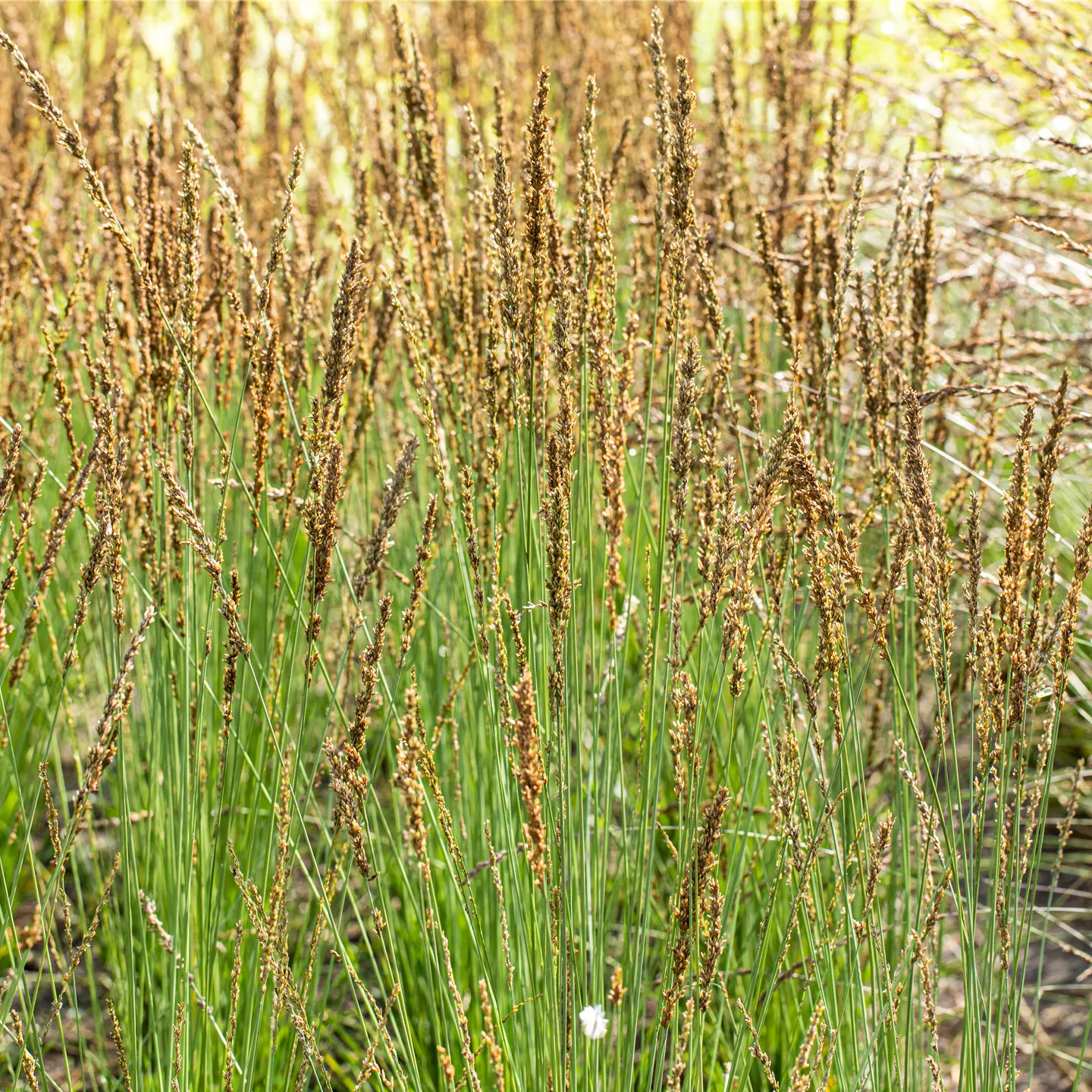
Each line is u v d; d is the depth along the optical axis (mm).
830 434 2590
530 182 2295
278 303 2635
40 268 2555
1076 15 3229
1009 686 2260
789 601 2455
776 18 3084
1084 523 2252
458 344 2533
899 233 2574
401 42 2535
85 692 2666
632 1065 2311
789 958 2500
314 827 2869
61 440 3158
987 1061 2295
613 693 2369
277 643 2496
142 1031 2473
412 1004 2541
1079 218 2824
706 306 2395
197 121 3775
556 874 2287
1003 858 2283
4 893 2350
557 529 2240
